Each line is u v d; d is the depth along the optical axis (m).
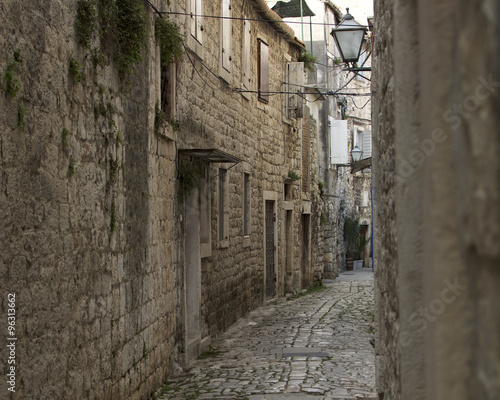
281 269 18.73
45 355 4.34
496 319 1.07
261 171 16.48
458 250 1.26
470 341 1.21
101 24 5.79
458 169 1.25
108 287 5.91
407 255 2.01
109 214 5.99
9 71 3.77
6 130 3.78
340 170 31.06
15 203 3.90
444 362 1.30
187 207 10.34
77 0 5.17
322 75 26.30
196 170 10.30
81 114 5.24
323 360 9.47
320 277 24.38
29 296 4.09
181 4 9.69
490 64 1.03
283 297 18.81
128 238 6.66
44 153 4.41
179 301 9.17
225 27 12.77
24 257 4.02
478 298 1.16
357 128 34.69
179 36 8.61
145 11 7.32
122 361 6.30
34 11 4.25
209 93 11.55
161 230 8.22
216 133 12.09
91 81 5.51
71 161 4.97
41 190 4.34
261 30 16.72
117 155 6.29
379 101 3.41
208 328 11.28
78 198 5.14
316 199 24.09
